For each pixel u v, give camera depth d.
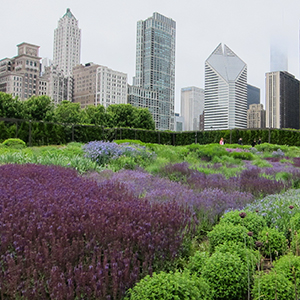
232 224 4.45
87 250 3.29
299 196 6.36
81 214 4.27
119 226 3.64
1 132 24.23
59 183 6.60
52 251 3.06
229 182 8.83
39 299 2.57
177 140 40.50
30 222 3.80
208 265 3.21
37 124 26.52
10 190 5.42
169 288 2.53
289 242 4.45
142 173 9.97
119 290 2.77
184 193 6.65
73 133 29.23
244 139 35.06
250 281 3.14
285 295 2.78
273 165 15.68
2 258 2.97
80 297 2.62
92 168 10.55
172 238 3.82
